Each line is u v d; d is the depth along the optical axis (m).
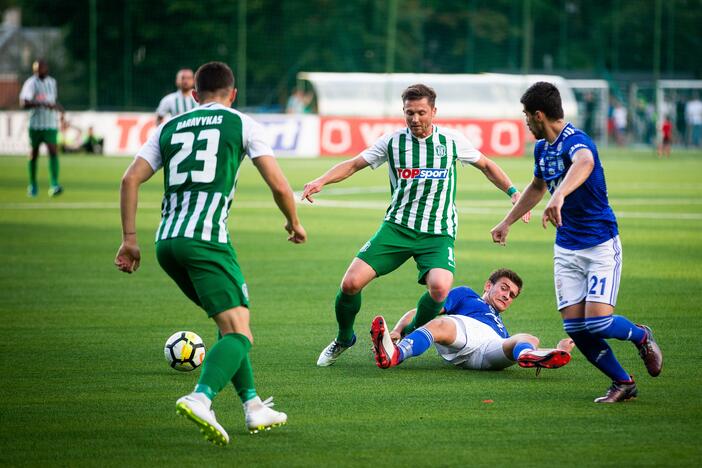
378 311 27.67
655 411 17.42
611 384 19.52
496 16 140.88
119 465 14.49
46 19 139.38
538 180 19.34
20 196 60.47
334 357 21.28
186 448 15.31
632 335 18.06
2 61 128.75
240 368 15.73
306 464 14.49
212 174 15.95
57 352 22.27
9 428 16.38
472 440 15.67
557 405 17.88
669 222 49.53
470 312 21.45
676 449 15.17
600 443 15.49
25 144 101.94
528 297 29.55
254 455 14.95
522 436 15.89
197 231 15.68
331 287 31.31
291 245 41.03
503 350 20.23
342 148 103.75
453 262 21.45
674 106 135.88
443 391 18.95
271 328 25.23
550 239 43.75
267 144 16.16
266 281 32.34
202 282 15.67
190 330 24.89
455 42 140.00
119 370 20.61
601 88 133.12
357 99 113.12
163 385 19.36
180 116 16.53
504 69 141.25
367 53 133.00
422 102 21.03
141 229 45.91
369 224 49.06
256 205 58.25
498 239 20.11
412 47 136.12
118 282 31.92
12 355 21.94
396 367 21.19
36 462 14.63
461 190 70.38
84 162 91.94
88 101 120.06
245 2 123.38
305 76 114.94
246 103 124.38
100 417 17.03
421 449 15.20
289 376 20.23
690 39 145.25
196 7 121.81
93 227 46.19
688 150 129.75
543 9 144.38
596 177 17.75
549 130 18.09
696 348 22.67
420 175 21.33
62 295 29.59
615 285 17.81
